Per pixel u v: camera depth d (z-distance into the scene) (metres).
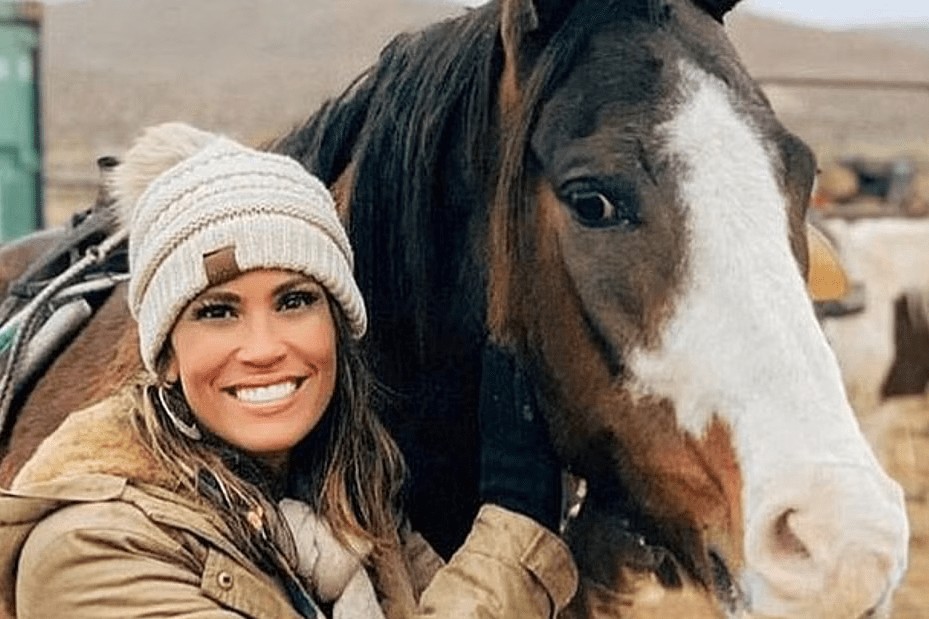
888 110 33.53
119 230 2.52
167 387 1.73
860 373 8.26
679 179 1.81
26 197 8.78
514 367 2.02
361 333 1.80
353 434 1.81
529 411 2.03
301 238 1.69
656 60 1.88
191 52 44.88
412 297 2.10
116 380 2.20
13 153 8.71
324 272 1.71
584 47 1.91
